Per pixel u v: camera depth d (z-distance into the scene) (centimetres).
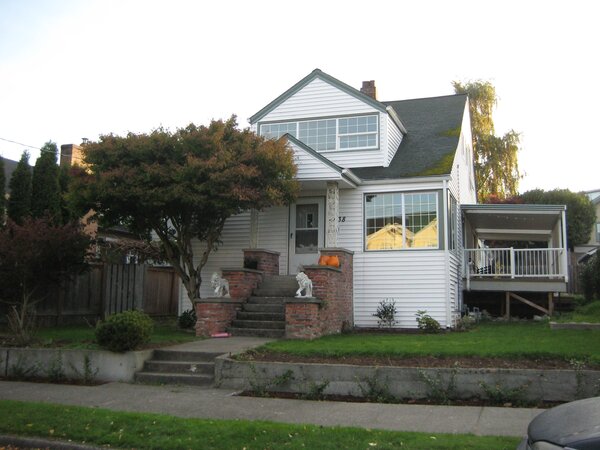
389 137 1769
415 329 1534
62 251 1307
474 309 1942
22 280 1265
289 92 1855
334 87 1812
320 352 977
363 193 1655
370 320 1594
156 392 913
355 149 1758
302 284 1281
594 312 1572
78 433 672
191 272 1536
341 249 1487
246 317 1378
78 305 1603
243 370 941
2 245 1234
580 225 3303
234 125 1482
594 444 374
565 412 444
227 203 1335
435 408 789
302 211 1716
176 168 1325
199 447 616
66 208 1672
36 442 660
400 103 2292
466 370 845
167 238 1548
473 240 2405
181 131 1410
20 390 936
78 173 1427
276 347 1039
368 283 1611
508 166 3594
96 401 851
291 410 787
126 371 1015
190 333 1397
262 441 625
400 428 684
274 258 1634
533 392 820
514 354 908
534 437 419
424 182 1595
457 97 2245
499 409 778
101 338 1027
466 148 2389
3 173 1591
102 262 1695
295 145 1562
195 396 882
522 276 1809
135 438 648
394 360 927
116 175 1325
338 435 638
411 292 1573
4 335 1262
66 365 1036
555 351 905
